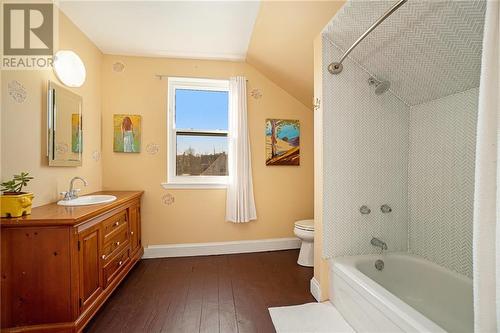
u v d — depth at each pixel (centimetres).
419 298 166
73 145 197
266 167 281
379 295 122
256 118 279
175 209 264
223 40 232
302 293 186
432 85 160
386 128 184
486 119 75
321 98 172
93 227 149
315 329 144
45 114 167
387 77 175
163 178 262
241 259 254
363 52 167
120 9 185
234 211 263
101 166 250
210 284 199
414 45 141
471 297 139
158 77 261
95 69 238
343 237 177
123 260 198
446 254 162
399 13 130
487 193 76
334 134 174
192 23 205
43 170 165
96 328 145
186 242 267
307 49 202
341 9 142
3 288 121
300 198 288
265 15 187
